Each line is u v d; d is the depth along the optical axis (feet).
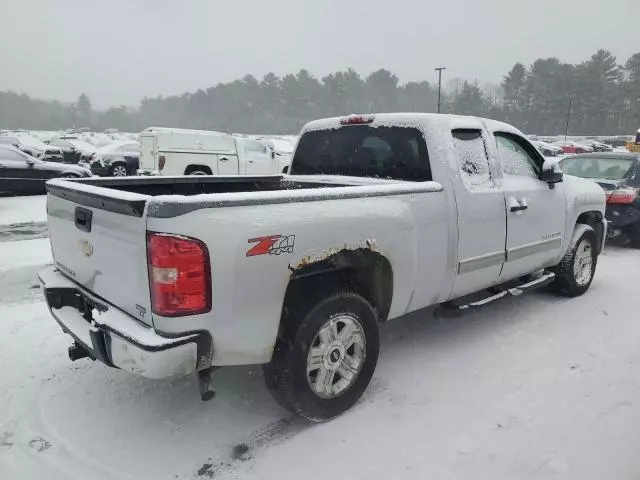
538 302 18.03
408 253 11.31
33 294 18.84
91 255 9.81
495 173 14.06
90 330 9.11
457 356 13.53
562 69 291.58
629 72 301.22
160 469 9.16
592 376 12.45
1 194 48.26
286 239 9.03
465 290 13.48
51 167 49.14
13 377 12.35
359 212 10.25
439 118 13.00
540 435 10.07
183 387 11.98
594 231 18.81
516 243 14.56
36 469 9.11
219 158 50.24
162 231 7.98
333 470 9.09
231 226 8.40
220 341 8.68
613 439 9.96
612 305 17.70
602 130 278.26
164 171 47.80
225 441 9.94
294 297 9.71
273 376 9.75
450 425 10.38
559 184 16.63
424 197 11.75
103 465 9.25
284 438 10.01
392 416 10.69
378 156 13.94
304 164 16.38
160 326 8.27
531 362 13.20
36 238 29.25
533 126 288.71
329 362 10.28
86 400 11.38
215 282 8.31
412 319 16.26
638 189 27.61
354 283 10.67
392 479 8.86
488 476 8.93
